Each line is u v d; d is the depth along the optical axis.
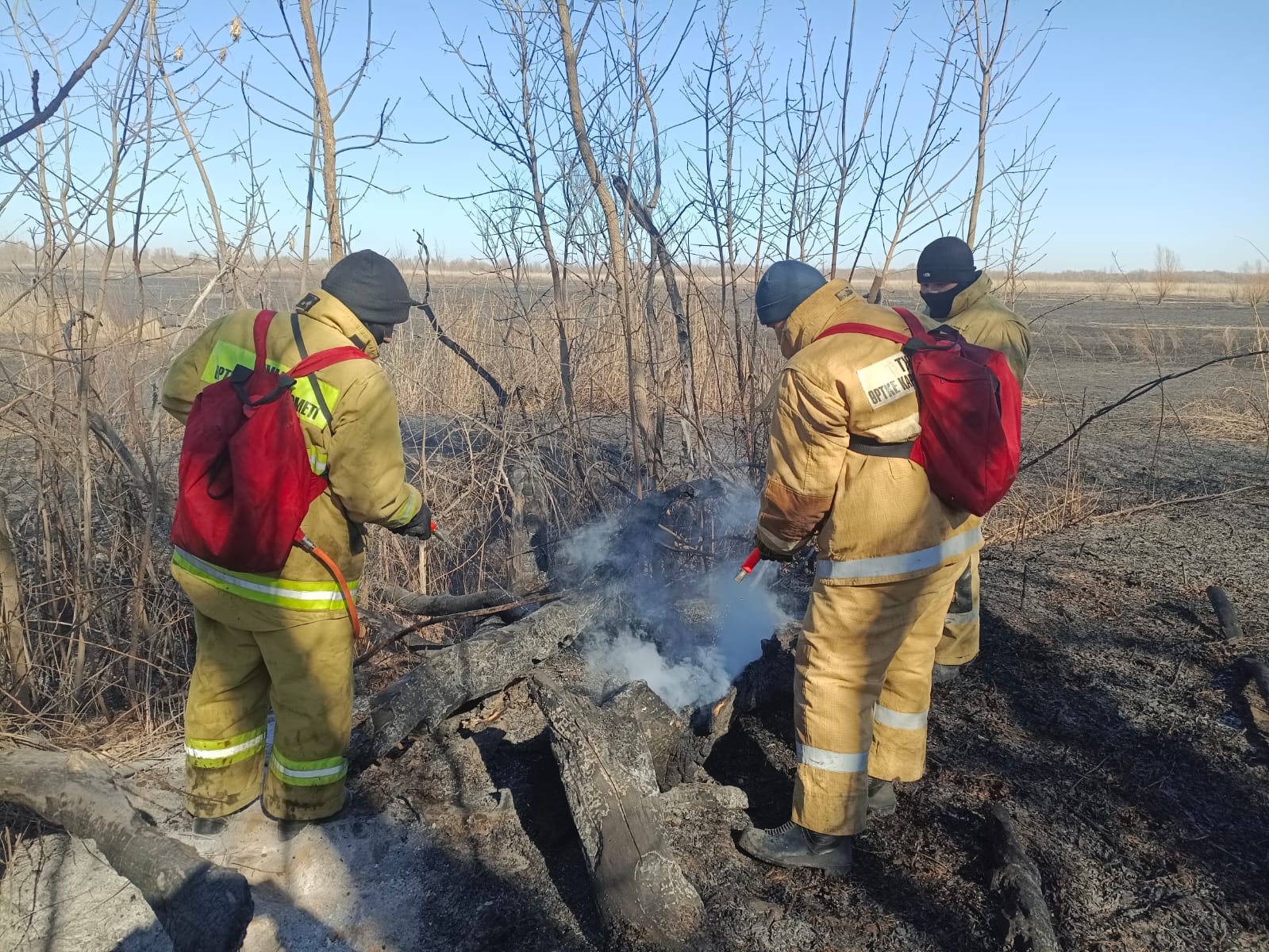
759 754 3.19
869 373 2.26
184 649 3.66
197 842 2.67
